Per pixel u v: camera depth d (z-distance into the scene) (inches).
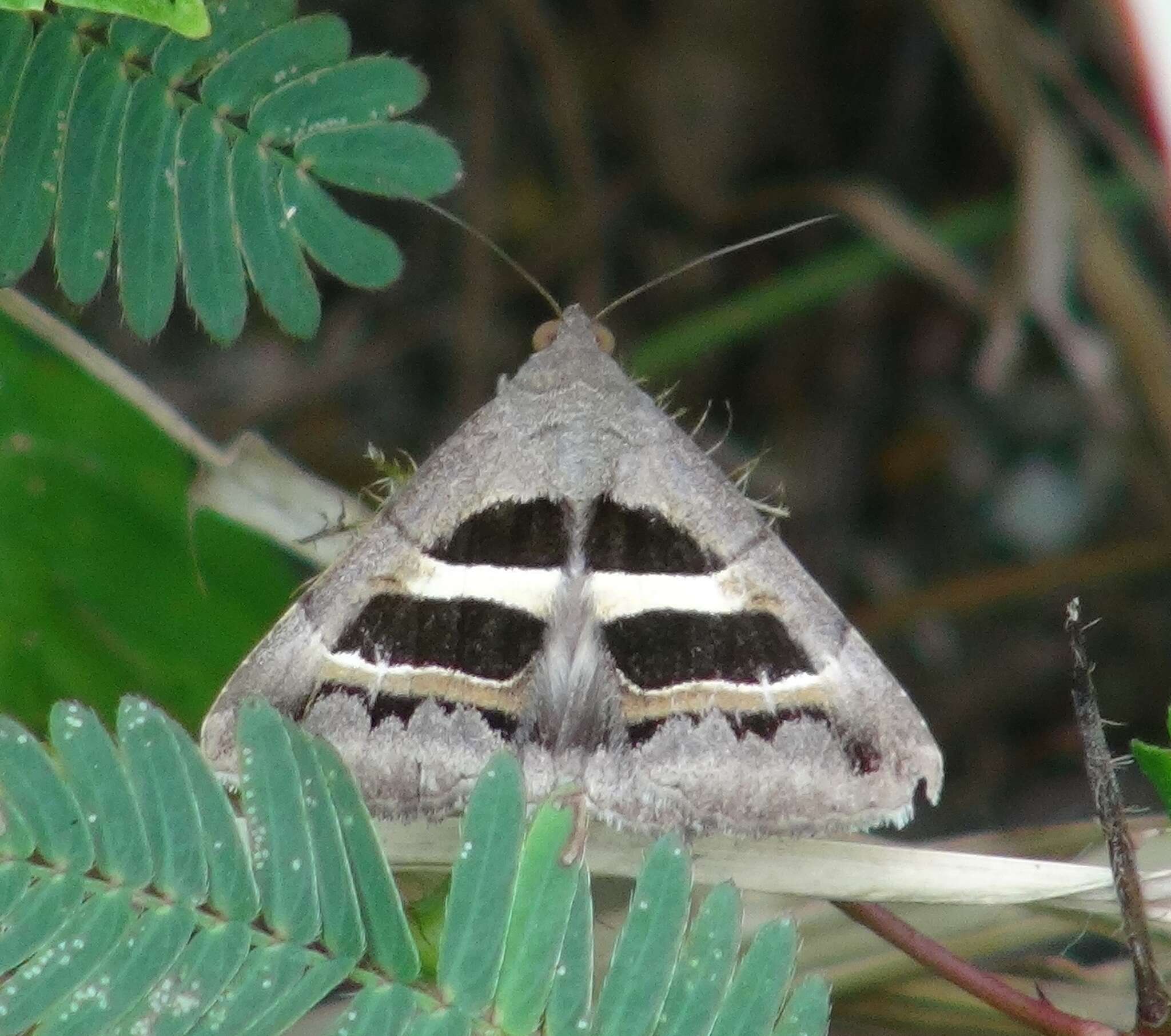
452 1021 12.5
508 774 12.6
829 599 13.2
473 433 13.3
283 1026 12.4
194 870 12.5
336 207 12.8
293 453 19.2
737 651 13.2
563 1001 12.5
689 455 13.4
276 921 12.5
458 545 13.2
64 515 14.1
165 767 12.5
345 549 13.3
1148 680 18.8
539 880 12.5
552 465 13.3
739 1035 12.5
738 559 13.3
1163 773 12.8
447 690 13.1
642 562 13.3
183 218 12.8
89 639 14.1
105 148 12.8
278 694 13.1
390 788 13.1
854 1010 13.5
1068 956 14.0
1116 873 12.9
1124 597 19.2
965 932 13.4
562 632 13.2
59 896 12.4
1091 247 16.0
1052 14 18.8
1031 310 18.2
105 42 12.7
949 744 18.8
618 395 13.4
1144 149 17.1
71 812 12.4
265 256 12.8
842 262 17.9
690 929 12.6
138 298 12.8
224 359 19.5
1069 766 18.5
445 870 13.1
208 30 12.6
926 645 19.2
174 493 14.3
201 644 14.2
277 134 12.8
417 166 12.8
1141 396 17.7
